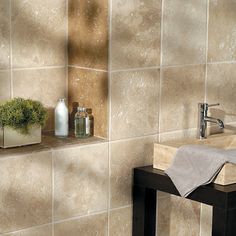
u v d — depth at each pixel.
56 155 2.65
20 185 2.57
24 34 2.81
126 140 2.85
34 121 2.64
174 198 3.08
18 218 2.58
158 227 3.04
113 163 2.82
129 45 2.77
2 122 2.60
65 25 2.92
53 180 2.66
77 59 2.89
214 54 3.07
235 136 3.12
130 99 2.82
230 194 2.55
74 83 2.93
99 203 2.81
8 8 2.75
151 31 2.83
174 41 2.92
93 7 2.77
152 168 2.87
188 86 3.00
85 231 2.79
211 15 3.03
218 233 2.60
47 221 2.67
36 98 2.89
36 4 2.82
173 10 2.89
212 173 2.61
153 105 2.90
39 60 2.87
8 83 2.80
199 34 3.00
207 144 3.02
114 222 2.88
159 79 2.90
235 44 3.15
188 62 2.98
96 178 2.79
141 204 2.87
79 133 2.82
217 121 2.95
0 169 2.51
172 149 2.77
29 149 2.61
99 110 2.81
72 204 2.73
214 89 3.11
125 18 2.75
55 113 2.83
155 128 2.92
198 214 3.19
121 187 2.87
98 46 2.77
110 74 2.74
